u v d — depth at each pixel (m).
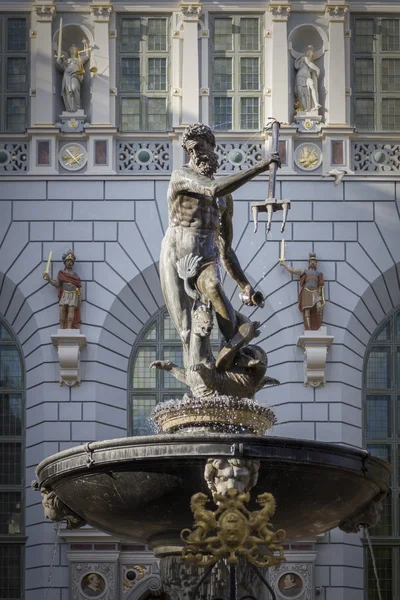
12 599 42.69
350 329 43.91
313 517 18.81
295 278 43.84
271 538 17.14
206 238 19.86
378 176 44.78
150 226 44.44
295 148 44.91
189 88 45.50
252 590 18.11
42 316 43.84
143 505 18.02
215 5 45.94
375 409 44.53
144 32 46.06
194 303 19.77
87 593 41.81
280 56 45.44
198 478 17.38
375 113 45.91
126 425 43.94
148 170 44.84
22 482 43.66
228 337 19.44
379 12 46.28
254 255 44.03
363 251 44.28
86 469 17.86
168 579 18.56
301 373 43.44
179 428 19.06
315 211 44.44
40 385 43.56
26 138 44.88
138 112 45.59
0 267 44.03
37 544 42.56
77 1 45.56
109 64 45.38
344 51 45.56
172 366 20.11
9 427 44.03
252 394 19.48
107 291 43.97
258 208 19.75
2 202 44.44
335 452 17.66
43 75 45.09
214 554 17.02
